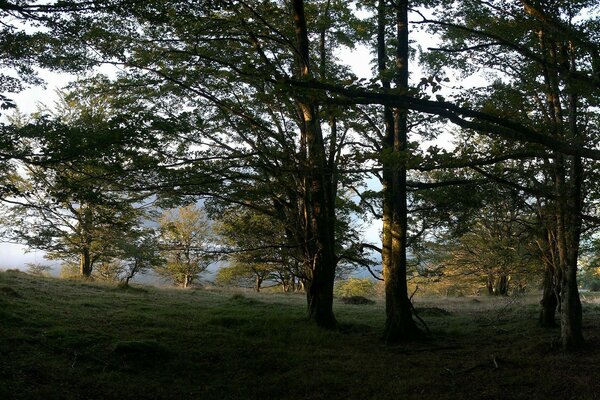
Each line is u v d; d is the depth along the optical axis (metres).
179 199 14.00
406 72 13.63
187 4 9.96
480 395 8.20
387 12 13.10
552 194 9.73
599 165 10.29
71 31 9.26
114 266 33.81
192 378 8.91
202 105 14.32
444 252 29.88
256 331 12.90
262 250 17.52
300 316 15.37
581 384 8.33
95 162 9.40
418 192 14.41
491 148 8.51
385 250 13.87
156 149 10.55
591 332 13.20
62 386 7.71
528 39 10.31
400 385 8.84
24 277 19.61
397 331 12.91
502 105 9.63
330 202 15.24
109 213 14.11
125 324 12.10
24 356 8.58
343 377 9.34
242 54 13.49
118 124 9.41
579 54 9.04
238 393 8.36
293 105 14.16
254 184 14.79
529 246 16.17
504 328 14.91
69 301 14.53
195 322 13.47
